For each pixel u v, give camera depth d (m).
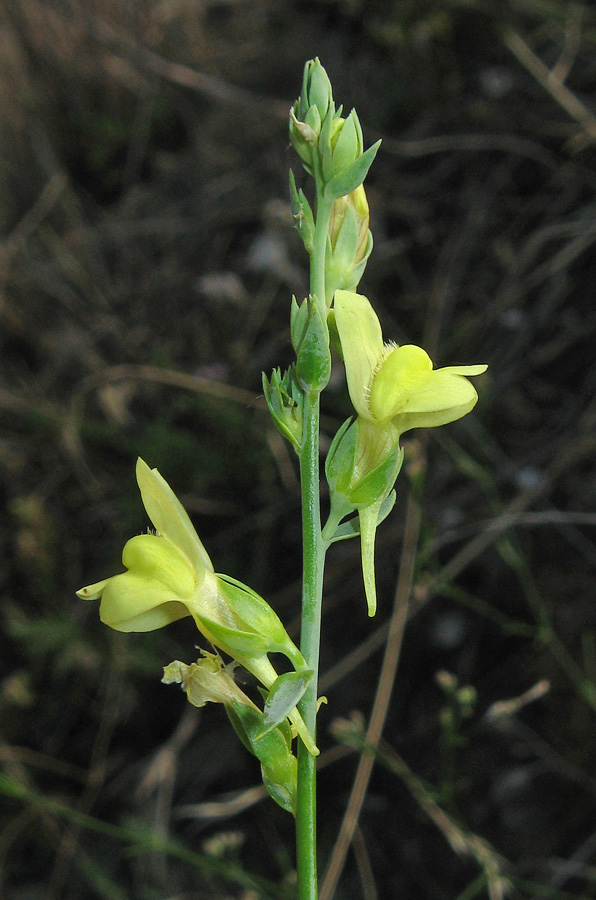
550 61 0.40
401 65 0.42
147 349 0.42
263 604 0.17
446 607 0.35
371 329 0.18
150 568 0.17
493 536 0.31
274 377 0.17
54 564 0.39
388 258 0.40
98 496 0.39
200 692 0.17
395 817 0.33
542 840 0.31
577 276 0.37
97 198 0.46
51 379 0.42
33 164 0.45
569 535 0.34
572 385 0.35
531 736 0.33
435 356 0.37
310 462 0.17
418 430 0.35
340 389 0.36
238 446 0.38
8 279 0.42
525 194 0.39
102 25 0.44
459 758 0.33
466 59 0.41
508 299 0.37
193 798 0.35
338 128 0.18
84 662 0.36
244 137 0.44
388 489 0.17
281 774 0.17
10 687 0.36
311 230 0.18
